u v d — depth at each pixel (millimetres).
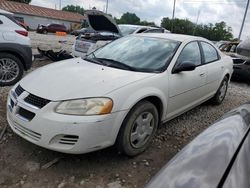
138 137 3311
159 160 3379
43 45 14922
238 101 6430
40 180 2834
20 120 2990
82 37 8203
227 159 1470
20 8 44156
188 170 1450
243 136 1712
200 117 4992
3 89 5512
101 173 3014
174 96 3812
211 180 1326
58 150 2816
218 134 1799
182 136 4117
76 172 2996
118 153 3303
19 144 3441
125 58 3941
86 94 2885
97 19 9047
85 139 2779
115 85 3053
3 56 5645
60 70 3527
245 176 1300
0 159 3115
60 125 2756
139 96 3137
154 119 3502
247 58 8531
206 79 4680
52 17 46531
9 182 2771
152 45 4172
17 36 5801
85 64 3803
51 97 2881
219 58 5379
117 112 2928
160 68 3695
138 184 2896
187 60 4172
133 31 10211
